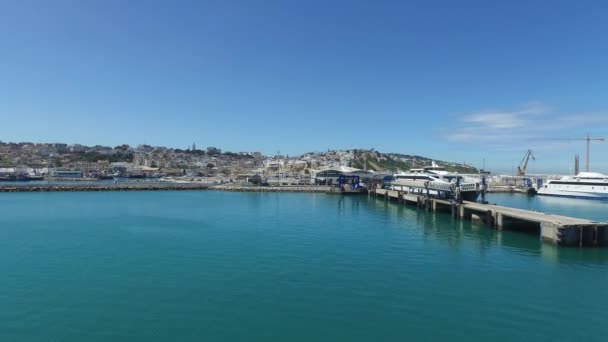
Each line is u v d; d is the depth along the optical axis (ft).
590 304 78.59
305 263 108.27
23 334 64.69
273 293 84.02
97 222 192.65
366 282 91.35
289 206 276.62
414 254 119.24
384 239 144.25
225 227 174.91
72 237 150.30
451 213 225.35
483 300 80.23
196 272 99.66
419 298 81.25
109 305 77.36
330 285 89.20
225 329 66.74
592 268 104.12
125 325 68.23
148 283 90.99
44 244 136.15
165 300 80.07
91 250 126.00
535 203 319.68
